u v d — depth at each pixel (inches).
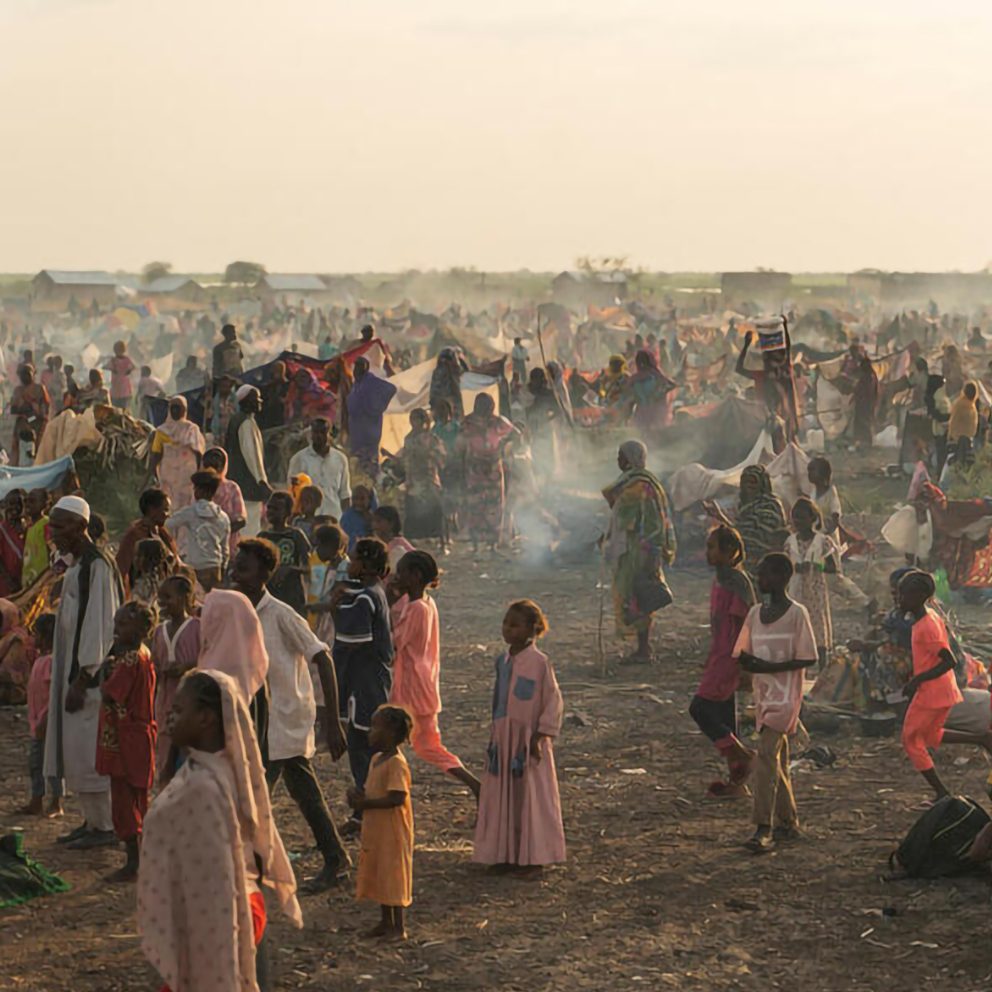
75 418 703.7
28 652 485.4
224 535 527.8
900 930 292.0
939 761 417.7
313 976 272.2
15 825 365.7
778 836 350.6
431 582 365.1
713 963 277.1
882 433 1267.2
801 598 499.8
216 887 214.7
